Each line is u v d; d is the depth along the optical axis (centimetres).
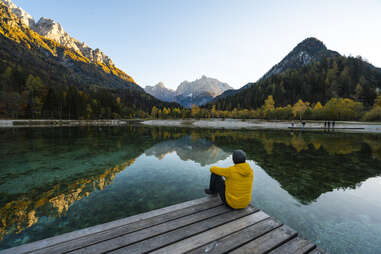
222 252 208
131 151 1118
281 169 721
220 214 289
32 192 516
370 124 3912
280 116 6962
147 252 206
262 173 672
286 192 503
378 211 395
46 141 1553
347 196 475
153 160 897
